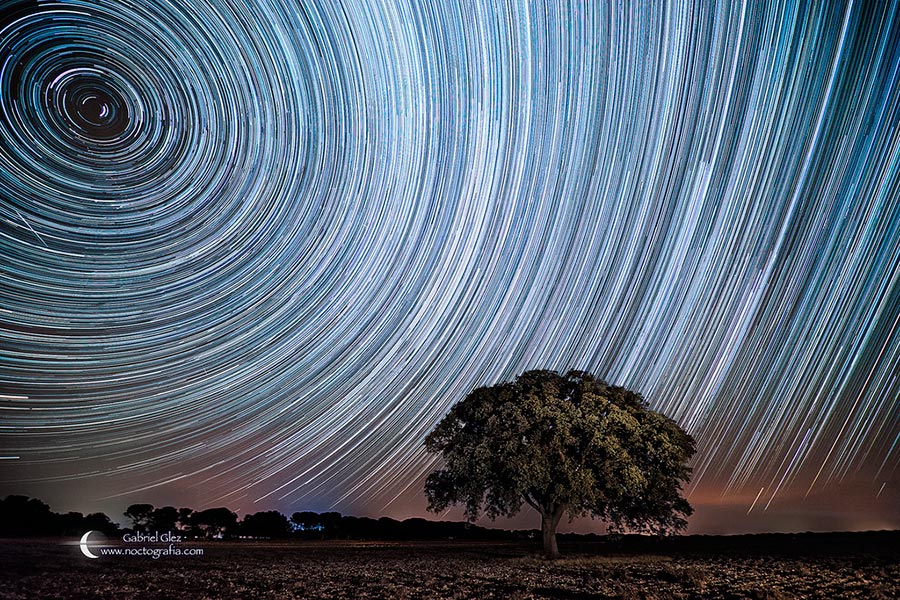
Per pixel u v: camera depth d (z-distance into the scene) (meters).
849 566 24.55
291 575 20.66
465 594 17.14
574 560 27.06
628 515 28.34
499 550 34.88
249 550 32.31
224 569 22.19
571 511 26.98
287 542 42.66
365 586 18.33
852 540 43.59
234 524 50.50
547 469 26.84
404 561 26.73
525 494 28.50
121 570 20.91
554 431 27.42
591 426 27.28
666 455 27.58
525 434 27.94
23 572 19.41
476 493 27.88
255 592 16.70
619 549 36.06
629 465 26.78
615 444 26.84
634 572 22.56
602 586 18.84
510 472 27.38
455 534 56.97
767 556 29.86
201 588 17.27
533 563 25.97
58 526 43.69
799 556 29.75
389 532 56.03
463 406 29.69
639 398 29.94
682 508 28.09
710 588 18.45
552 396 28.08
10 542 32.03
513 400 28.70
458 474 28.09
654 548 36.94
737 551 33.66
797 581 20.00
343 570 22.59
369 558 28.30
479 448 27.42
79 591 16.23
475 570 23.08
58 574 19.27
